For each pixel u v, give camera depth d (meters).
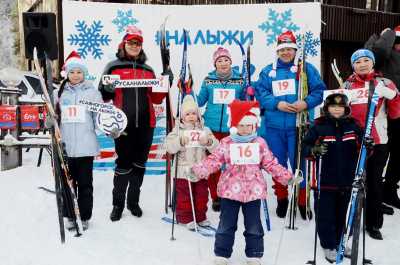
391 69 4.70
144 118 4.27
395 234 4.05
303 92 4.31
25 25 5.29
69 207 3.95
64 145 3.77
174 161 4.16
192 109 4.09
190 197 3.98
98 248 3.58
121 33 5.86
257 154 3.27
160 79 4.23
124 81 4.14
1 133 6.18
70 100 3.95
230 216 3.33
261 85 4.54
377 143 3.86
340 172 3.46
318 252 3.65
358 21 10.70
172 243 3.76
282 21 5.82
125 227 4.11
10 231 3.94
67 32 5.79
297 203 4.49
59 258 3.38
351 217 3.32
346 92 3.55
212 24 5.87
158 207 4.77
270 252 3.64
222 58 4.57
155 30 5.89
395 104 3.93
